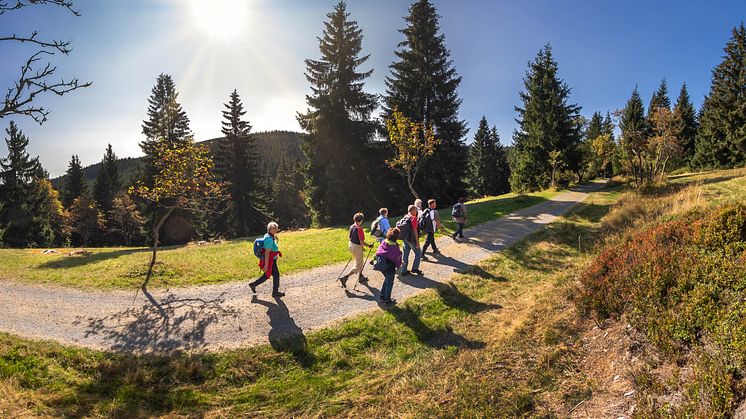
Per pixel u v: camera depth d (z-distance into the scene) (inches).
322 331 283.1
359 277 386.0
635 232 425.1
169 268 456.1
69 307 342.6
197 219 1640.0
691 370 171.8
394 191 1289.4
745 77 1540.4
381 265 320.8
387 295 325.7
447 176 1285.7
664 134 1085.8
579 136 1545.3
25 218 1871.3
